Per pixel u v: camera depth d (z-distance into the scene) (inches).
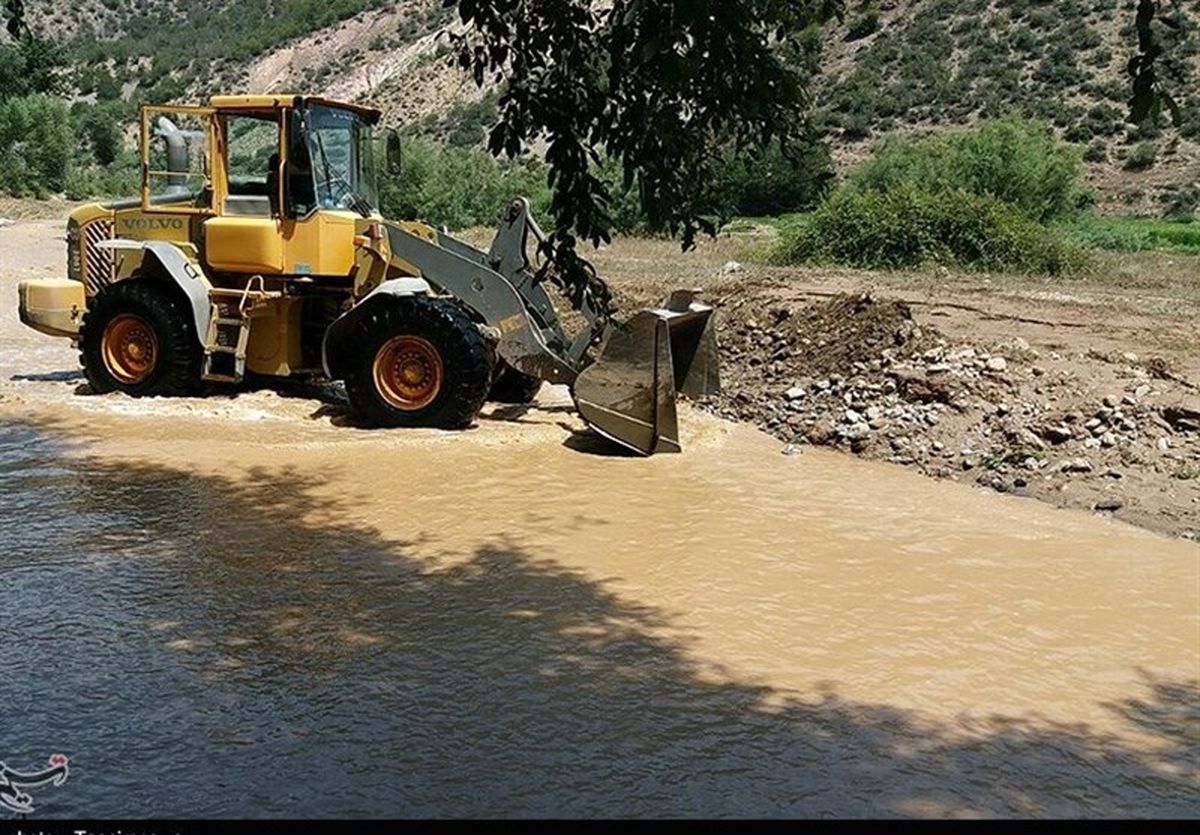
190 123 475.8
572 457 398.9
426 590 261.7
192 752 179.8
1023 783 183.0
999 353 460.4
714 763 183.8
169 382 457.4
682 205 157.5
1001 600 272.2
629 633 239.9
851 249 852.6
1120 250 1037.8
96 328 462.9
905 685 220.4
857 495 364.8
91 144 1899.6
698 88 149.2
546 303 451.5
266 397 466.6
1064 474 379.9
